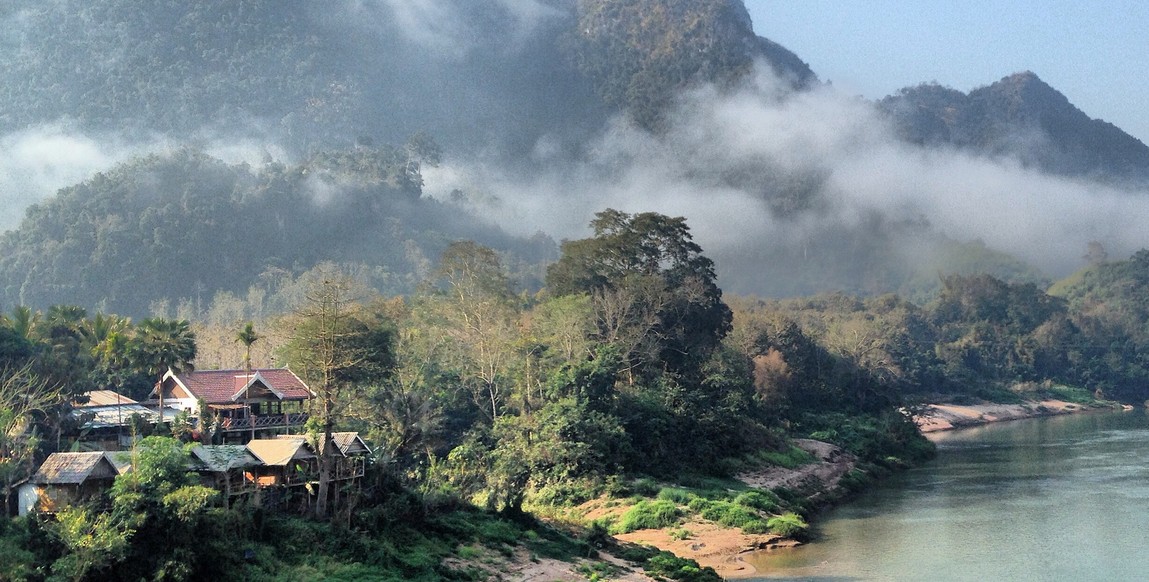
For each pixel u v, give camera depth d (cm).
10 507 6419
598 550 8156
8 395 7581
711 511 9512
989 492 11631
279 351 11212
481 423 11488
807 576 7706
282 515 7119
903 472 13975
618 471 10544
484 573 7100
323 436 7806
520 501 8800
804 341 18000
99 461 6384
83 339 10244
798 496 10988
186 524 5981
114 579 5722
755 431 13050
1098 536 8975
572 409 10675
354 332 9038
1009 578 7575
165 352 8819
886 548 8669
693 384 13200
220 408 8800
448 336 13288
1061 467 13662
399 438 10169
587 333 13138
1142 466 13512
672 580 7388
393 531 7306
